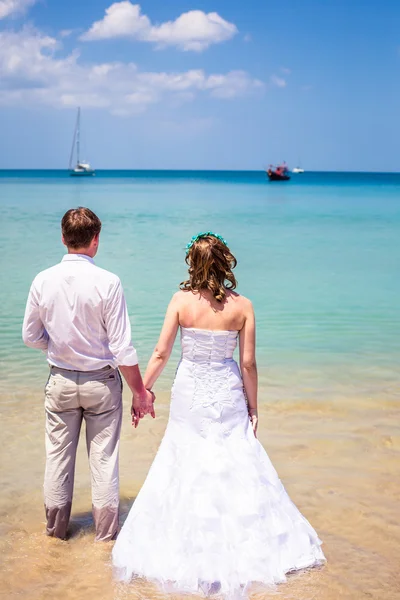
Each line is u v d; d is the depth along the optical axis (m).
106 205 38.72
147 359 6.91
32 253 15.76
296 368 6.69
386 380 6.30
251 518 3.23
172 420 3.51
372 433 5.02
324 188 81.25
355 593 3.07
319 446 4.79
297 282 12.29
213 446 3.38
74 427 3.54
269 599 3.01
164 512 3.28
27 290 10.81
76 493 4.23
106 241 18.97
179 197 51.97
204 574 3.09
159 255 15.84
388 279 12.70
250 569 3.12
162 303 9.88
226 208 37.19
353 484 4.23
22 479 4.29
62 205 37.12
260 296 10.80
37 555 3.44
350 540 3.57
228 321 3.46
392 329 8.46
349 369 6.66
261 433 5.02
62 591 3.11
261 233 22.38
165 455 3.46
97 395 3.44
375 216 31.06
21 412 5.37
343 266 14.59
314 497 4.05
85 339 3.37
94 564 3.34
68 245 3.43
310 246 18.66
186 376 3.47
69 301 3.33
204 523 3.20
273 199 49.69
